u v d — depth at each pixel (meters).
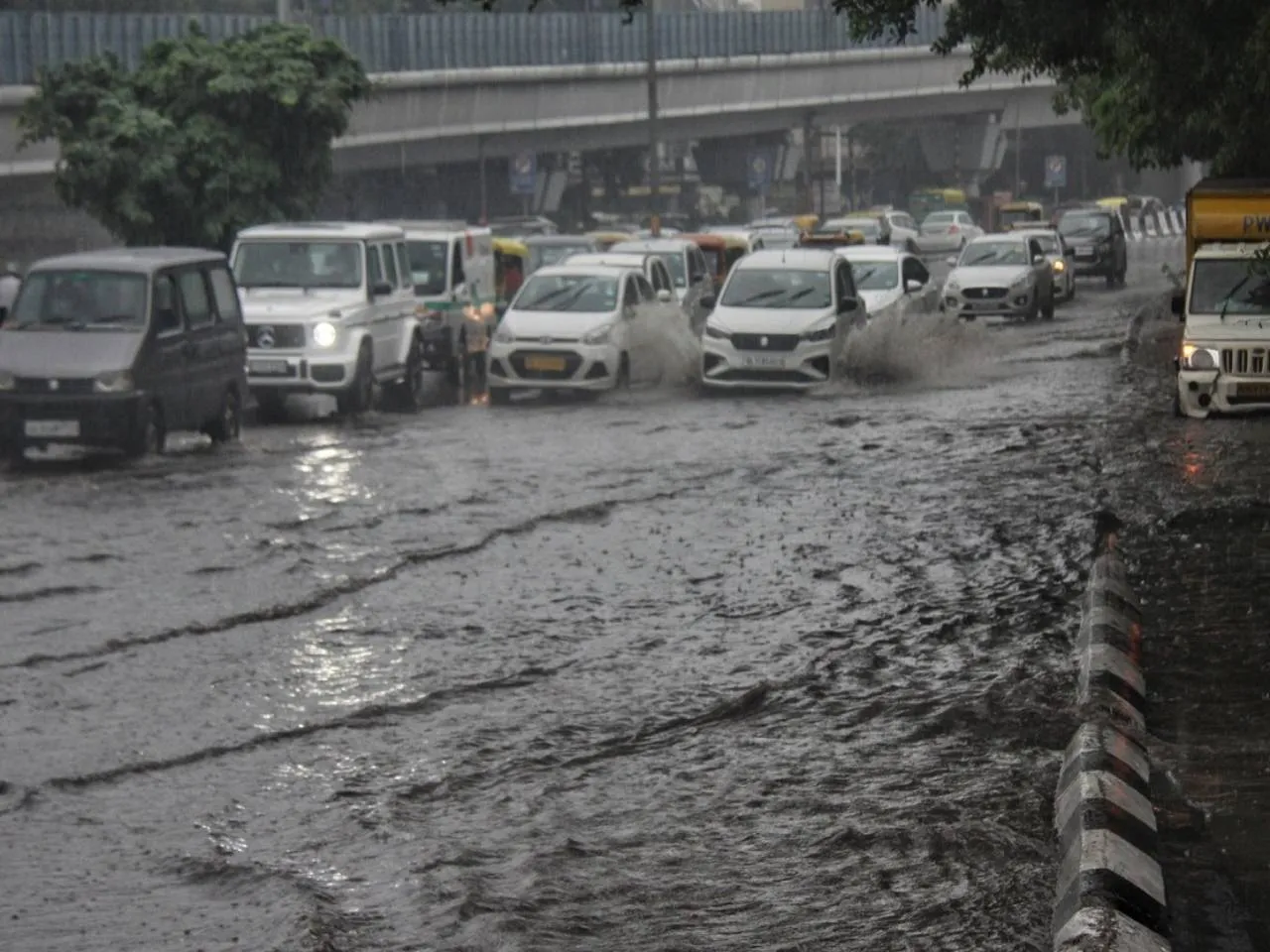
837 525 19.12
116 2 83.12
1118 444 24.70
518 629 14.54
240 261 31.45
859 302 35.91
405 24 78.44
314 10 74.44
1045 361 38.44
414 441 27.23
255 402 31.03
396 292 32.91
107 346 24.45
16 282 33.59
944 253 90.00
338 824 9.80
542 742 11.38
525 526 19.31
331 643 14.12
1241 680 12.39
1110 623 13.31
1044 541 17.84
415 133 79.06
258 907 8.56
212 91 39.22
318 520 19.75
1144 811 9.34
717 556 17.48
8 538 18.59
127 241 39.59
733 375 33.56
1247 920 8.21
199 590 16.05
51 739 11.50
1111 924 7.57
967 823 9.60
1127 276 78.81
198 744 11.38
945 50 21.31
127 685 12.84
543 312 34.25
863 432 27.16
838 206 135.62
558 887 8.77
